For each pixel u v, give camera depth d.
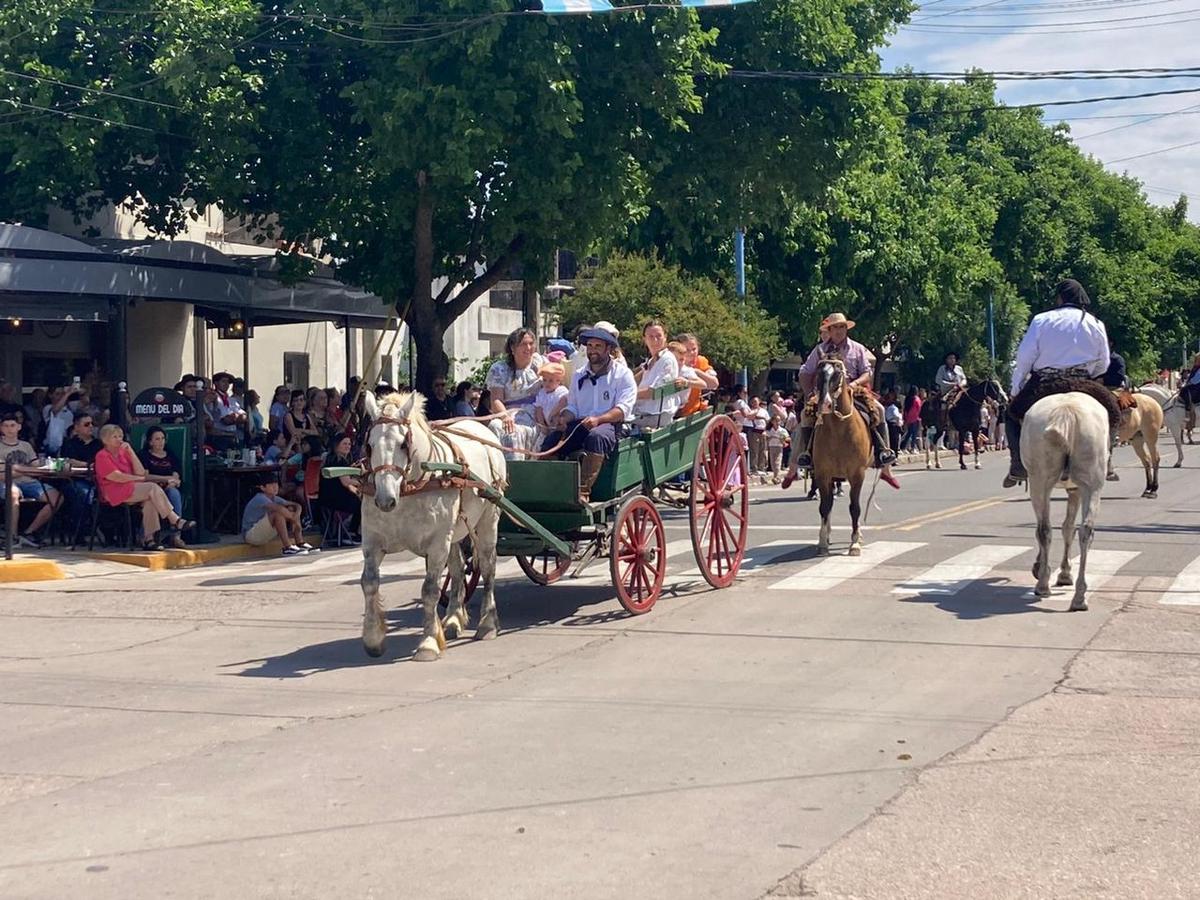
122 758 7.99
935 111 53.06
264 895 5.71
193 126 21.91
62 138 20.97
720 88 24.53
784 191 26.89
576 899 5.63
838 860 6.08
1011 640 11.01
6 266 20.16
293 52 22.39
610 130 22.53
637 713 8.85
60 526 19.30
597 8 19.75
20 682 10.34
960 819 6.66
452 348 42.69
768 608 12.65
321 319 27.59
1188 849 6.23
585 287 31.73
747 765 7.62
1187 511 20.66
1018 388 13.48
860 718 8.66
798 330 41.59
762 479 31.73
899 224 43.16
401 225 22.95
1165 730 8.32
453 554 11.76
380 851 6.24
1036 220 58.56
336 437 19.44
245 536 19.09
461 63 20.45
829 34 24.56
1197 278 74.00
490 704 9.19
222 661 11.03
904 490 26.61
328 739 8.31
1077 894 5.69
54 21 21.25
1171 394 32.44
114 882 5.91
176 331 28.84
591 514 11.91
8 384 20.89
